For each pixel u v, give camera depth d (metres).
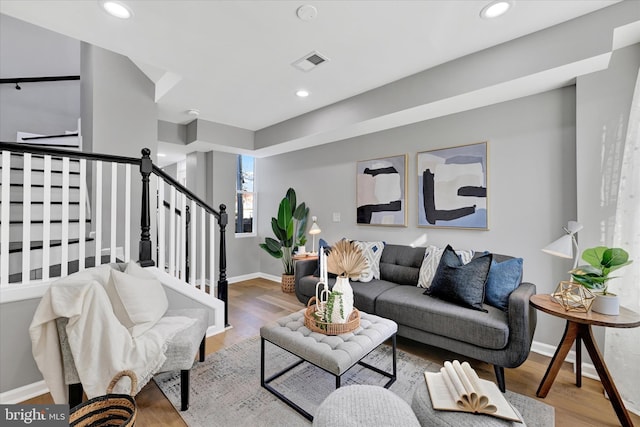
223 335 2.86
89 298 1.59
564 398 1.89
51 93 4.15
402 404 1.25
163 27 2.01
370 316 2.13
